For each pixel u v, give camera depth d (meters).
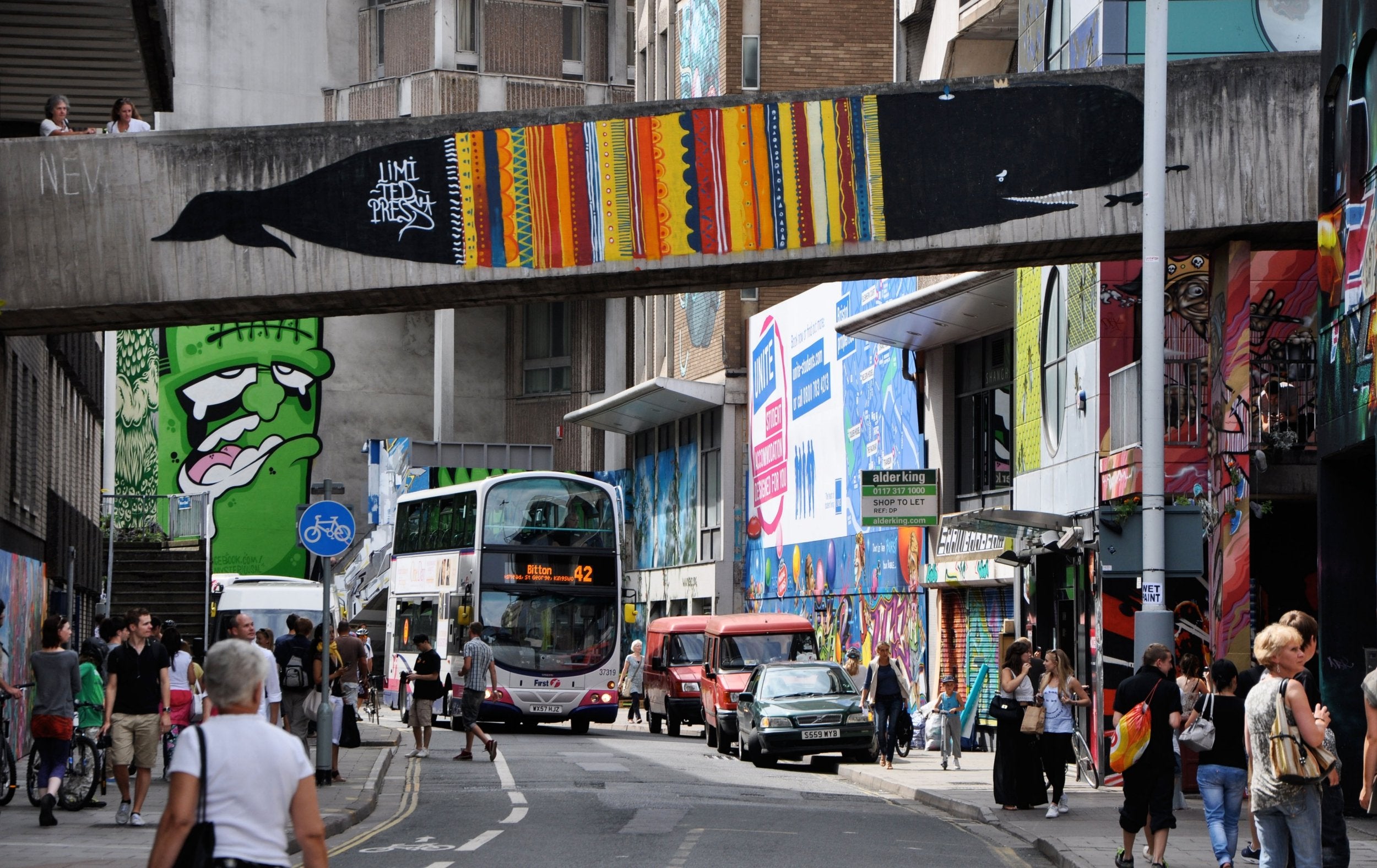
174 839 7.53
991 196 24.30
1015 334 36.09
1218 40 28.91
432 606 45.69
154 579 47.41
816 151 24.39
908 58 45.19
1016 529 29.22
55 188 23.56
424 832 19.39
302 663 24.75
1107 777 25.48
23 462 31.55
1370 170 20.06
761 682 33.38
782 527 54.16
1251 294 26.41
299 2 83.62
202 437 81.56
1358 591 21.84
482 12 79.25
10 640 28.62
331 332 84.19
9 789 21.30
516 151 24.28
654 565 67.69
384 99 80.25
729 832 19.47
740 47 60.66
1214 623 24.80
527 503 43.50
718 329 60.09
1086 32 30.02
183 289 23.64
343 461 83.81
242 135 23.86
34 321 24.20
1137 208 24.22
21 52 29.44
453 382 83.94
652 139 24.42
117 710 18.98
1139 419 26.58
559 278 24.22
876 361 45.38
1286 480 26.11
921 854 17.75
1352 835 19.23
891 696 30.86
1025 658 22.73
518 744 38.06
